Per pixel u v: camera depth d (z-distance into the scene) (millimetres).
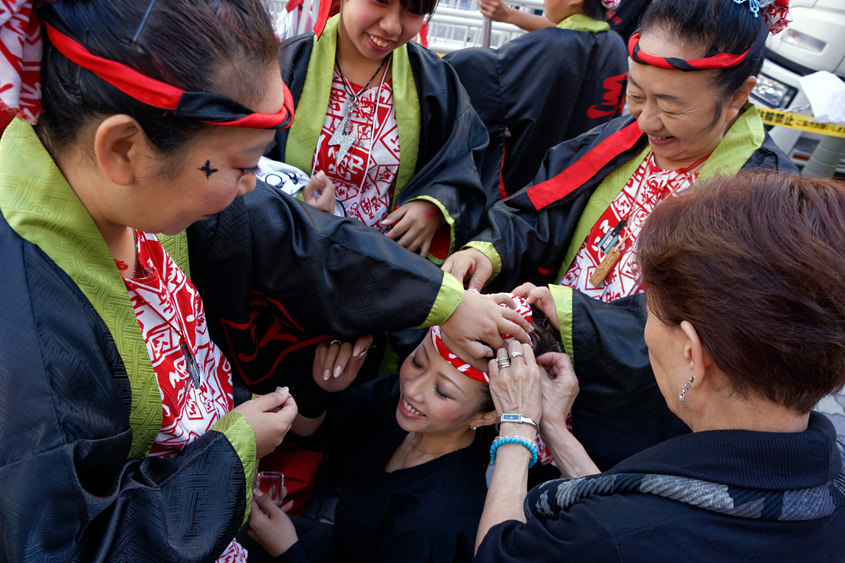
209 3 798
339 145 1993
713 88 1478
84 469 890
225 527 1065
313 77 1939
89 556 885
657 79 1488
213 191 899
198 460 1074
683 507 848
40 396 840
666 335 916
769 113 3580
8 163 906
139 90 777
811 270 738
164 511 979
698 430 944
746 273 775
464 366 1526
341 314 1508
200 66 793
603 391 1639
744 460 823
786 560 829
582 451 1476
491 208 2078
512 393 1416
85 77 789
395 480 1670
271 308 1613
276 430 1227
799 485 813
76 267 923
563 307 1624
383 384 1989
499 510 1231
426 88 2008
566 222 1960
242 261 1416
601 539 857
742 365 805
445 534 1546
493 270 1945
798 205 793
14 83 784
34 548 827
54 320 877
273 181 1775
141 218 933
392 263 1469
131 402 1021
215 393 1355
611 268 1862
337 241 1473
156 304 1119
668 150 1655
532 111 2586
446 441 1686
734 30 1414
